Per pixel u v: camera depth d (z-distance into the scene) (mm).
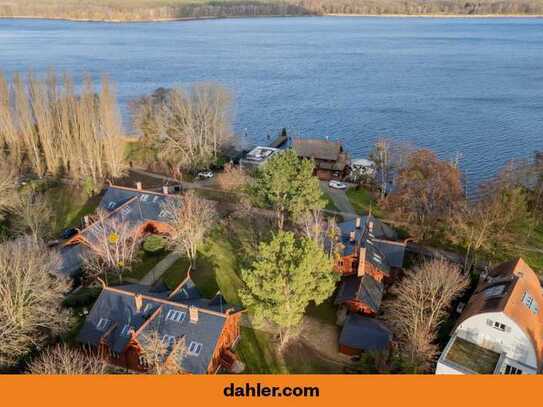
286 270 55906
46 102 107375
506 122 169625
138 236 81312
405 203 82000
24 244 69938
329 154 117875
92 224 78562
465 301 68250
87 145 105625
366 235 76250
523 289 57656
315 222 76688
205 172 114250
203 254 79375
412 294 59344
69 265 72062
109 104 107562
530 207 86938
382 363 52719
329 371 56562
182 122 117125
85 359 52375
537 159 94688
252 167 112375
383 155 109938
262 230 85125
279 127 167250
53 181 106250
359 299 63969
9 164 105688
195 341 53469
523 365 54000
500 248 77688
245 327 63125
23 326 53219
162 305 57000
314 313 66562
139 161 122250
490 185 84875
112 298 59344
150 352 50656
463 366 53531
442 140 151875
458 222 76312
